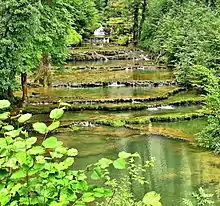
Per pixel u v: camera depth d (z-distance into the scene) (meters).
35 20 16.88
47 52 21.83
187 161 13.59
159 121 19.36
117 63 37.38
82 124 18.89
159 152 14.77
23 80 21.52
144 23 46.16
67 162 2.90
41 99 23.19
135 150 15.13
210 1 36.31
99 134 17.47
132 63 36.88
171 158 13.98
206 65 23.56
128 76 30.59
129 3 48.09
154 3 44.66
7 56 16.62
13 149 2.77
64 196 2.74
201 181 11.64
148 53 41.53
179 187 11.20
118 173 11.69
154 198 2.96
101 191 2.81
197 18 32.66
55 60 24.75
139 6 48.19
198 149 14.97
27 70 18.06
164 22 39.44
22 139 2.88
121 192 6.75
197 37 28.41
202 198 7.22
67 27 22.69
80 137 17.00
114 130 18.14
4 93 20.09
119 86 27.88
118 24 56.88
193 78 25.47
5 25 16.52
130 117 19.86
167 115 19.75
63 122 18.81
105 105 21.88
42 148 2.82
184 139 16.41
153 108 21.95
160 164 13.32
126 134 17.44
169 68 33.84
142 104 22.05
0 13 16.47
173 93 25.02
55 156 2.87
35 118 19.31
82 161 13.81
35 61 20.22
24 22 16.61
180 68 28.27
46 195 2.73
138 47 46.12
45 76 27.38
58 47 21.72
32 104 22.16
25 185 2.75
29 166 2.74
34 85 27.48
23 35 16.86
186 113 20.16
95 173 2.83
